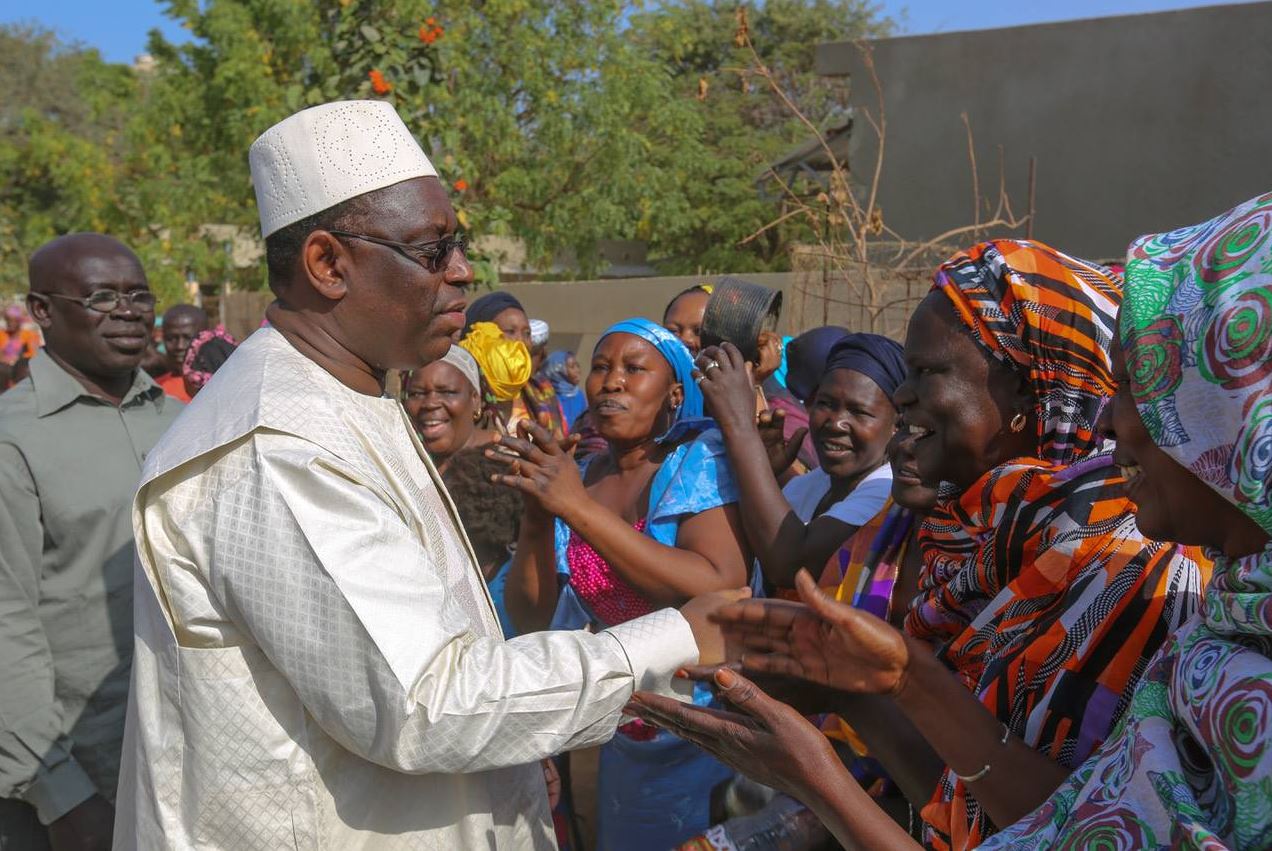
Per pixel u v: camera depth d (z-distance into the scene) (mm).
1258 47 11367
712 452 3324
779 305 4250
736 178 21375
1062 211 12453
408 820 1919
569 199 15938
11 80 33875
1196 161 11742
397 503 1963
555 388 7238
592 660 1865
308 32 13172
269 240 2062
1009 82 12633
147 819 1938
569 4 15430
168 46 15445
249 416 1858
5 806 3164
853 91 13531
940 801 1898
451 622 1843
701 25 25203
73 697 3223
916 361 2117
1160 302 1347
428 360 2117
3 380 9961
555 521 3594
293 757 1874
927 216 13172
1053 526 1800
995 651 1864
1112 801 1399
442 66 6586
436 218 2049
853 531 2986
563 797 3818
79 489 3227
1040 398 1985
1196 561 1693
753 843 2625
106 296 3322
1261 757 1208
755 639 1884
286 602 1772
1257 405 1231
